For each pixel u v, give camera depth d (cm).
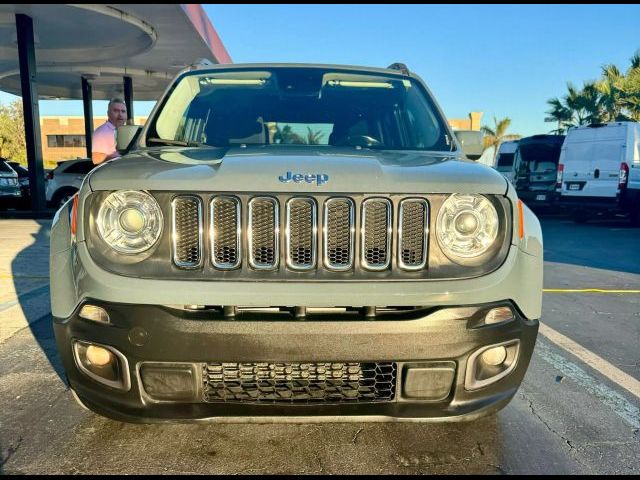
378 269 212
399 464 239
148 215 209
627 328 451
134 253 210
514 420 282
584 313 498
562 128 2502
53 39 1558
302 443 255
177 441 255
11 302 511
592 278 666
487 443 258
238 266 209
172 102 340
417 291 206
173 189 207
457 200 216
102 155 551
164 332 200
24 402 295
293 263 210
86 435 260
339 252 212
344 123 334
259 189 207
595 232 1188
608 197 1295
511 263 218
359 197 210
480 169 235
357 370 209
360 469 235
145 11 1299
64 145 4819
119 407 212
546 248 931
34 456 241
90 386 215
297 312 203
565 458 246
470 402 216
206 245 208
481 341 211
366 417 209
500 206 220
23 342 396
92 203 211
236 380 208
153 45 1560
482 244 218
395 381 210
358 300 203
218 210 209
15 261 728
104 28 1441
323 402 210
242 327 200
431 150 311
